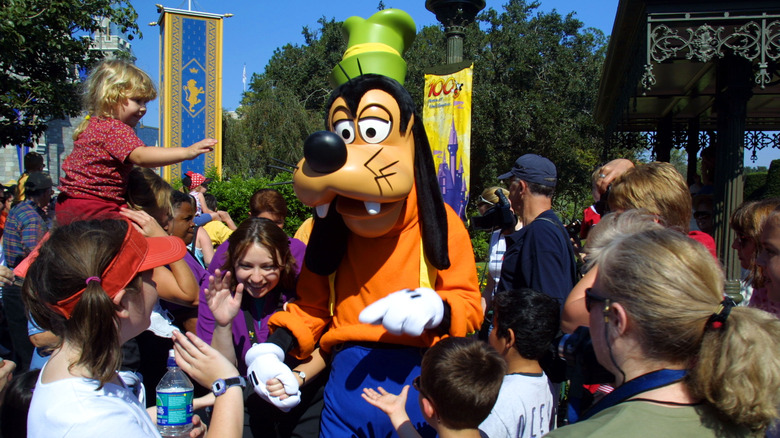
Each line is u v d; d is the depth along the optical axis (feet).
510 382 8.66
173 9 44.19
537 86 77.10
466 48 75.15
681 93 27.91
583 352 6.16
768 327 4.63
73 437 5.03
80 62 39.83
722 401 4.44
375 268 9.07
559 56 78.95
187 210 13.61
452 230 9.44
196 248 17.02
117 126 10.14
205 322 10.43
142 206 10.91
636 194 8.57
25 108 38.99
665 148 33.55
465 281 9.22
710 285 4.73
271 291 10.67
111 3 39.37
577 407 7.11
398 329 7.86
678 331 4.60
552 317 8.82
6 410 7.00
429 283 9.08
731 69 18.74
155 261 5.95
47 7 35.06
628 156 68.03
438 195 9.04
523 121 69.15
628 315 4.79
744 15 15.84
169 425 6.82
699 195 24.82
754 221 8.91
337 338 9.11
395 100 8.87
